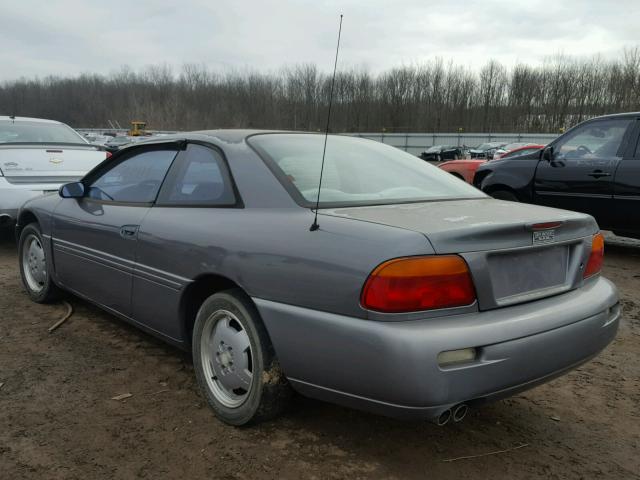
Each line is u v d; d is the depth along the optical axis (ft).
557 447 8.52
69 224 12.72
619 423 9.32
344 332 6.97
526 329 7.18
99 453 8.05
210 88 268.41
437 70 233.96
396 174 10.32
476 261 7.04
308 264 7.45
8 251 21.66
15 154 20.84
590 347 8.09
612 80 213.87
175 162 10.62
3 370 10.77
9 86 328.49
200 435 8.55
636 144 20.48
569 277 8.38
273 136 10.20
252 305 8.34
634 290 17.52
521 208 9.01
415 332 6.59
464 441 8.61
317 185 8.95
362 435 8.64
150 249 10.05
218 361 8.98
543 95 228.43
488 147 144.97
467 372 6.68
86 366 11.00
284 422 8.94
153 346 12.06
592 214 21.70
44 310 14.37
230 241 8.52
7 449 8.11
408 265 6.71
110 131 205.98
